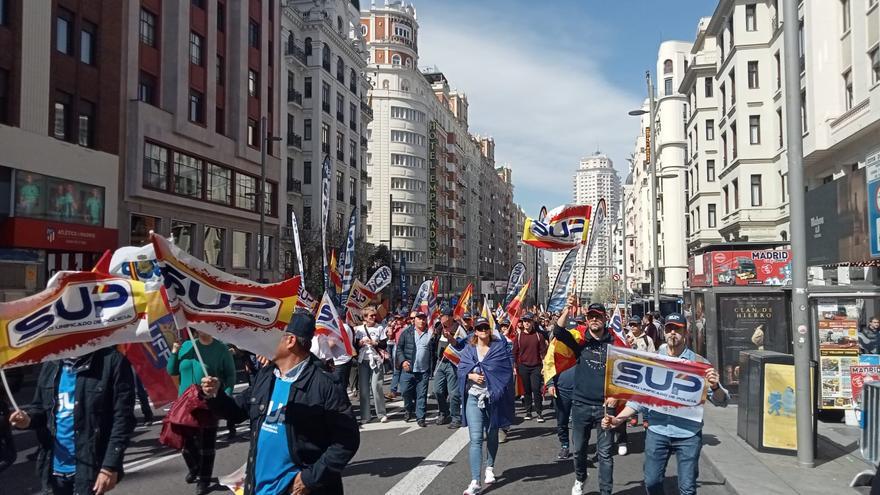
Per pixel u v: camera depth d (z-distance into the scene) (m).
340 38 50.47
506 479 7.43
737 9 33.03
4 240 21.34
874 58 18.92
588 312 6.74
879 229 10.45
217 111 34.00
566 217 10.59
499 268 139.38
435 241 83.25
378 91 77.44
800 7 23.95
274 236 39.19
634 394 5.45
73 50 24.52
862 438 6.90
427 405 13.43
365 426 10.81
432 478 7.43
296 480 3.50
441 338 15.43
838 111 21.44
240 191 35.53
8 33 21.72
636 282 83.44
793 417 7.98
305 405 3.62
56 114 23.78
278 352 3.78
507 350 7.20
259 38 37.84
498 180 139.62
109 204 25.81
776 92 31.22
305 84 46.97
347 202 52.06
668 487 7.06
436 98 88.50
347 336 8.66
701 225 42.59
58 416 4.66
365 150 57.88
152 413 11.02
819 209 15.62
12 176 21.59
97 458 4.51
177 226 30.34
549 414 12.15
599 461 6.32
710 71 42.53
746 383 8.72
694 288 14.71
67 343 4.46
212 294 4.23
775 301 12.31
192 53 31.38
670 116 59.97
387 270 14.96
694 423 5.32
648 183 66.75
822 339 10.17
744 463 7.55
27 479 7.28
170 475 7.52
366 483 7.21
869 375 9.77
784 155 30.31
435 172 84.62
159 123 28.52
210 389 3.99
